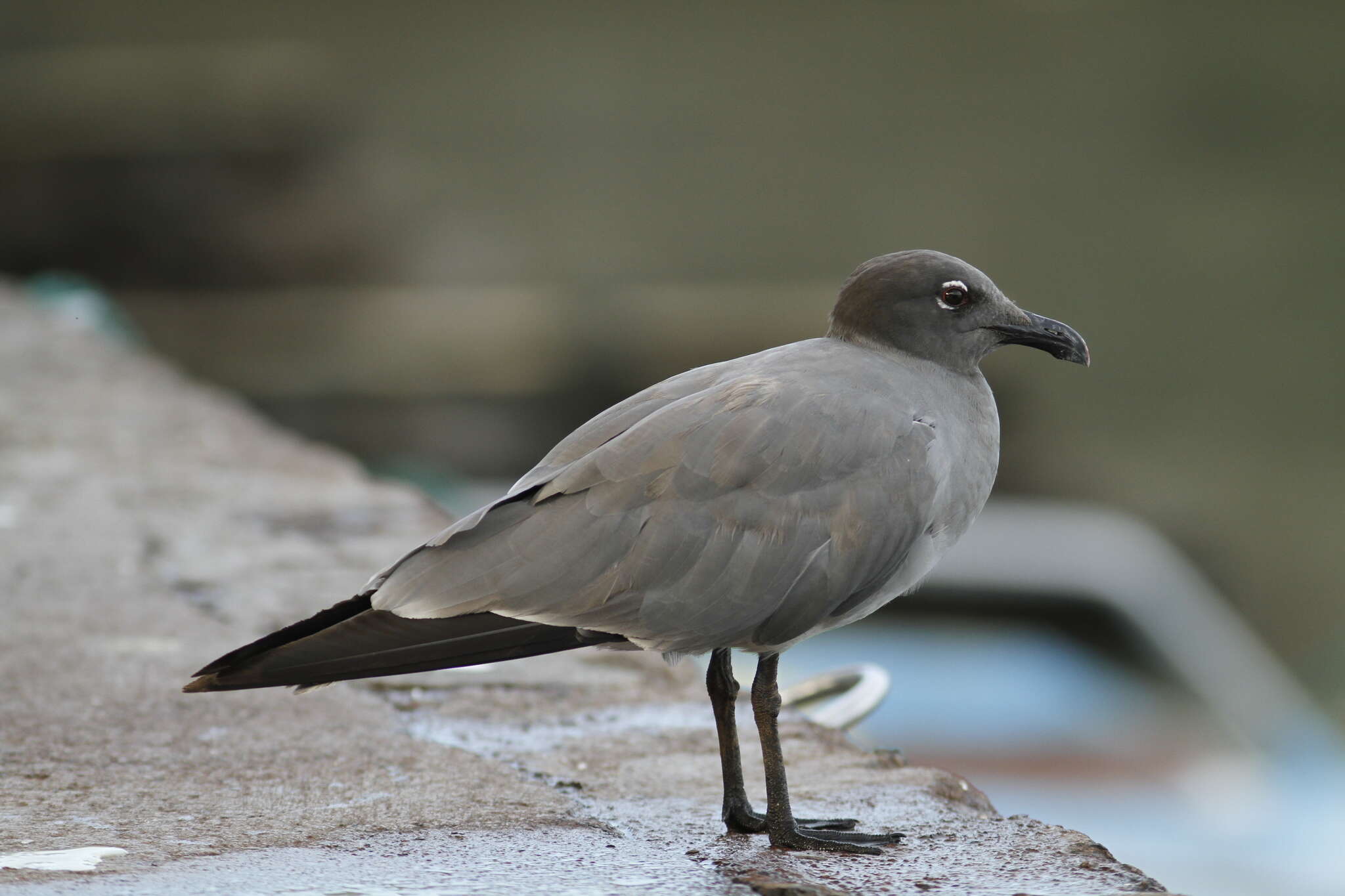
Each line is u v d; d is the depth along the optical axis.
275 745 7.24
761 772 7.13
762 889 5.32
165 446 14.39
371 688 8.23
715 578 6.04
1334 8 37.34
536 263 40.22
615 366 38.88
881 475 6.25
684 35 40.09
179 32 41.81
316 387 39.00
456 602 6.01
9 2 42.09
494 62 40.84
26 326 20.02
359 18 41.19
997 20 38.84
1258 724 12.95
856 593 6.29
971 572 13.45
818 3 39.53
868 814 6.52
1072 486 36.31
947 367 7.03
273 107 41.16
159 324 40.03
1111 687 12.88
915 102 39.25
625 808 6.57
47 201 41.22
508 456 38.00
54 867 5.60
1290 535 36.75
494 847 5.93
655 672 8.70
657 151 40.28
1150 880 5.55
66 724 7.43
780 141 39.84
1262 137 37.94
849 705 8.48
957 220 39.19
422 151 41.00
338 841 5.97
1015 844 6.00
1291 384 37.59
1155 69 38.25
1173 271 38.34
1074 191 38.69
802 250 39.69
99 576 10.09
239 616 9.34
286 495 12.68
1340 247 37.62
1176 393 37.84
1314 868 11.12
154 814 6.31
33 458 13.71
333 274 40.66
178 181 41.16
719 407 6.21
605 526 6.05
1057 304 38.72
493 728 7.72
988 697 12.60
